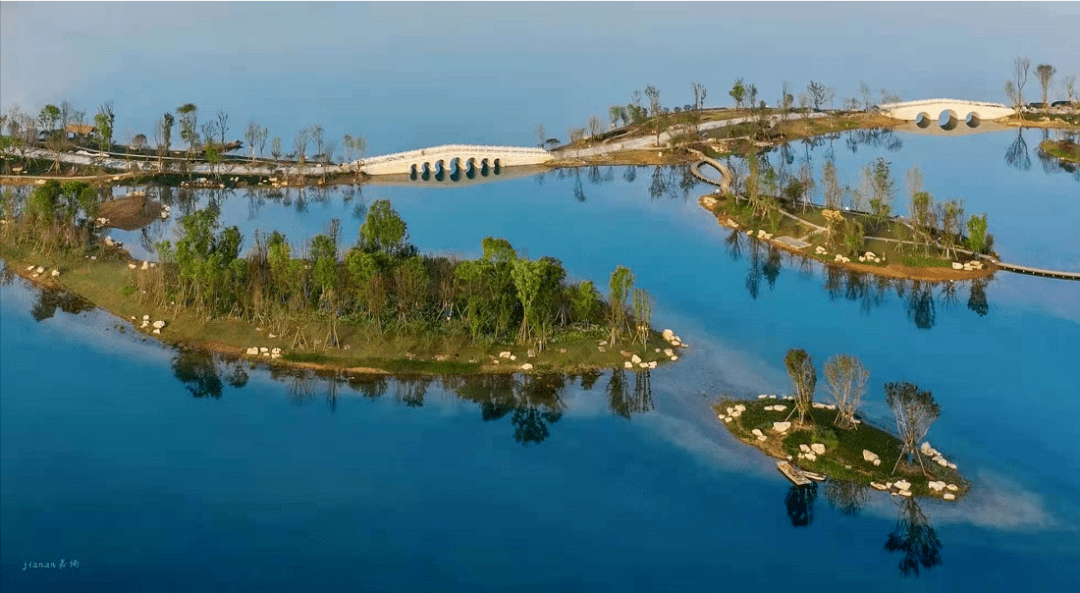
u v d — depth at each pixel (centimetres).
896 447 17000
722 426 18012
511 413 18575
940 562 14775
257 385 19212
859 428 17450
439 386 19250
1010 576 14512
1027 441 17712
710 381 19512
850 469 16412
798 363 17388
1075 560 14762
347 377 19438
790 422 17675
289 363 19800
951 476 16525
